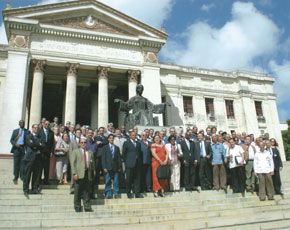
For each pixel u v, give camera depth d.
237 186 10.09
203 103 32.56
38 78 22.58
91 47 25.22
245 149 10.63
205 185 10.34
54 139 10.48
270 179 9.77
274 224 7.02
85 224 6.89
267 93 35.91
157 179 9.14
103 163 8.81
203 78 33.72
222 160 10.18
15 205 7.73
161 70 31.39
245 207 8.88
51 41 23.98
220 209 8.48
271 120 35.12
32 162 8.40
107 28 26.03
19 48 22.48
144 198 8.76
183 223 6.74
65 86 28.08
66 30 24.19
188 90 32.19
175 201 8.84
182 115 30.92
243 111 33.91
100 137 10.00
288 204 9.50
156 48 27.23
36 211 7.52
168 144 10.22
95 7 25.48
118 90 30.36
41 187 9.21
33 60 23.00
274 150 10.82
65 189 9.45
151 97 25.55
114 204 8.14
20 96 21.42
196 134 12.84
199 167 10.42
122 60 25.83
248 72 35.66
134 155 9.09
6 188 8.93
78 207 7.52
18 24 22.84
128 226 6.59
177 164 10.05
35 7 23.34
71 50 24.42
